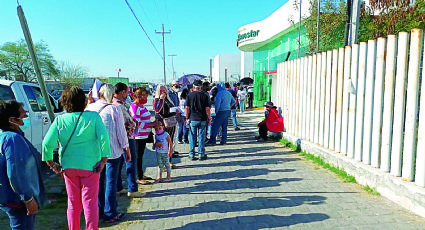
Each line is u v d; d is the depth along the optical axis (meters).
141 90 5.23
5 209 2.61
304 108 7.57
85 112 3.22
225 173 6.10
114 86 4.49
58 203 4.72
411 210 4.07
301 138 7.80
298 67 7.92
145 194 4.95
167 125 6.56
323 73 6.55
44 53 43.03
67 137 3.12
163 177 5.94
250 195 4.84
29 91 6.27
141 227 3.84
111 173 3.94
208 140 9.52
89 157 3.20
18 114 2.66
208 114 7.04
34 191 2.60
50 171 6.56
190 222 3.95
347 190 4.93
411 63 4.12
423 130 3.94
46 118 6.54
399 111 4.37
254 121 14.49
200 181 5.64
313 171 6.04
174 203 4.61
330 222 3.82
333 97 6.14
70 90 3.17
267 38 21.77
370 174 4.89
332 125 6.20
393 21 9.81
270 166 6.50
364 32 11.32
